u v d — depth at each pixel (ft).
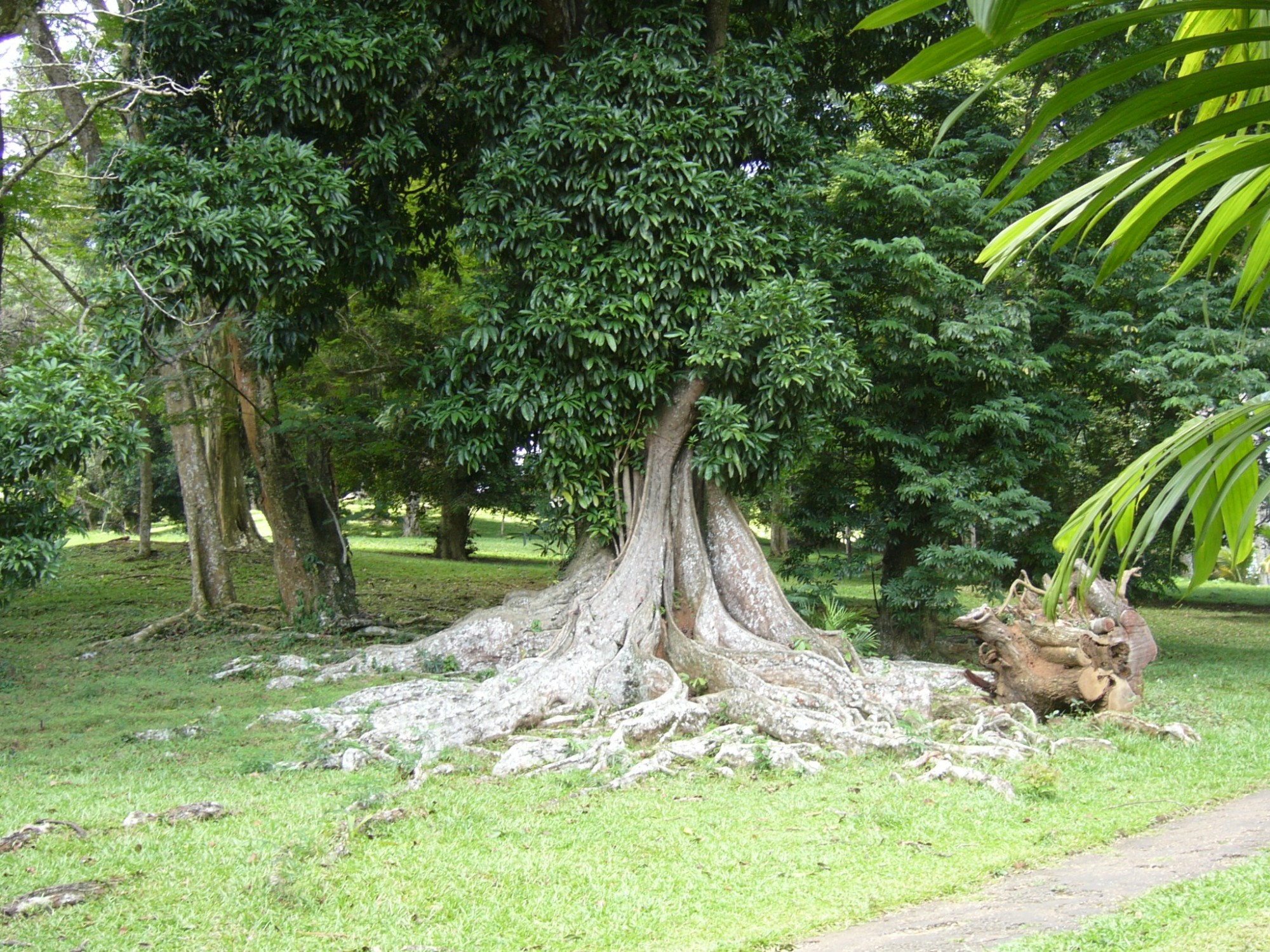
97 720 36.63
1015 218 52.24
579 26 45.93
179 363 58.03
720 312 40.27
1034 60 5.75
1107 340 54.90
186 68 42.73
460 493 74.28
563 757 29.37
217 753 31.24
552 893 18.15
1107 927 15.08
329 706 38.01
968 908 17.37
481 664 44.88
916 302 50.49
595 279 41.52
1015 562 50.85
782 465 44.16
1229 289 52.54
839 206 53.31
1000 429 52.08
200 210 36.65
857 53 54.60
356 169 44.42
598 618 39.99
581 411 42.22
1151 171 6.73
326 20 40.81
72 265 80.94
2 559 28.07
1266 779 26.94
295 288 39.42
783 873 19.36
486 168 42.27
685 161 40.98
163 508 109.40
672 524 44.16
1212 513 6.86
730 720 33.96
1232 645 62.69
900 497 55.21
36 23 54.90
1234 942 13.91
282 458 60.80
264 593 72.69
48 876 18.25
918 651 57.52
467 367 44.24
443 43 43.73
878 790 25.59
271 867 18.67
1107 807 24.06
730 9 50.47
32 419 27.55
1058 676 35.09
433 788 25.81
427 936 16.12
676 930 16.63
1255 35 5.53
